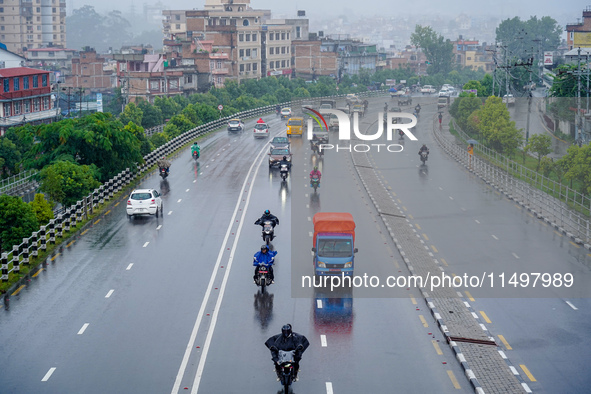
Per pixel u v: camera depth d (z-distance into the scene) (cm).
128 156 5969
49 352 2558
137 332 2747
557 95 8631
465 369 2395
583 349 2608
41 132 5859
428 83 19475
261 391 2250
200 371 2400
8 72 9469
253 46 16000
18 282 3388
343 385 2295
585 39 15150
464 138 9250
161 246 4019
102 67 19425
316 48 18225
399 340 2684
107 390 2255
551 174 6450
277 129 9962
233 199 5328
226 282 3372
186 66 14288
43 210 4375
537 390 2273
